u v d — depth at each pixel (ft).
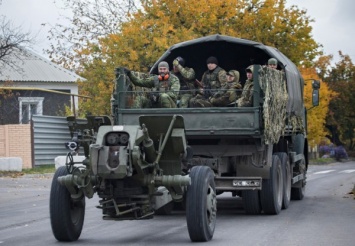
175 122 41.73
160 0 128.36
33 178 102.42
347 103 250.37
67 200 41.91
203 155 56.34
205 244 41.11
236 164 57.06
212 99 56.24
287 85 62.90
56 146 129.49
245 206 57.31
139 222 53.11
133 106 56.44
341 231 46.42
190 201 41.34
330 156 235.20
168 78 56.59
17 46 138.31
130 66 122.93
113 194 41.37
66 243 42.24
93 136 41.75
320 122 167.02
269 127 53.93
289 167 64.08
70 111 135.23
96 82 127.85
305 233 45.52
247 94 54.44
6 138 122.83
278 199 58.80
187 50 64.03
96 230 48.42
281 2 134.21
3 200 71.31
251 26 131.85
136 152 39.78
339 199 73.15
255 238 43.37
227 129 53.16
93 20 164.86
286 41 134.21
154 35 122.72
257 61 65.41
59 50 193.06
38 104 155.53
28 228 49.57
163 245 40.98
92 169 39.52
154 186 41.37
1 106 148.87
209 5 127.85
